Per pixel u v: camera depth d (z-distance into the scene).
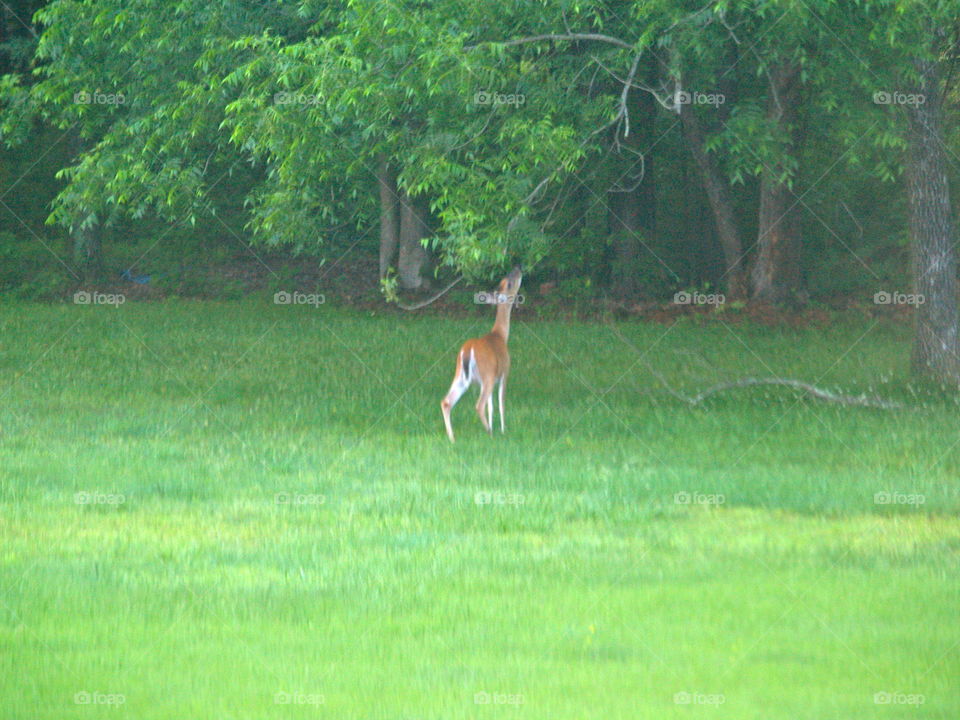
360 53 15.73
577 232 33.34
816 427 16.11
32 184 39.16
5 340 25.17
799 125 26.23
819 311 29.34
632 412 17.48
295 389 19.59
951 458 14.03
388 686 6.80
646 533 10.52
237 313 29.94
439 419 16.92
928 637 7.66
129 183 18.16
